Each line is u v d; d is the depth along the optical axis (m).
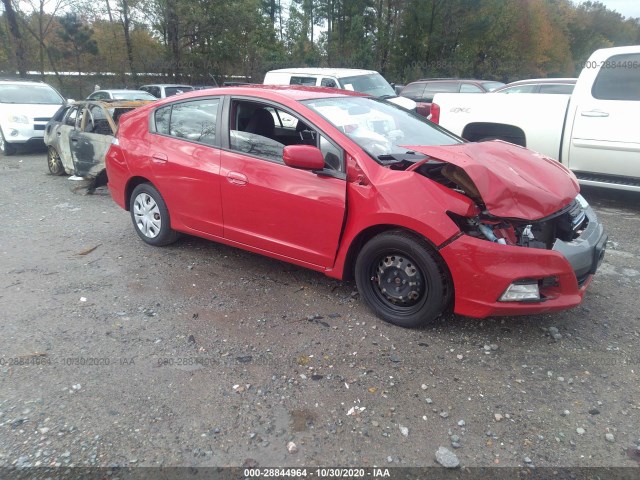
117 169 5.29
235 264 4.86
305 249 3.99
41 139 12.06
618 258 5.07
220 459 2.47
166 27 29.02
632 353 3.39
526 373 3.16
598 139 6.38
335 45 34.91
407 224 3.37
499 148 3.88
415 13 35.69
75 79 29.42
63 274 4.64
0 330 3.63
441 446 2.56
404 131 4.32
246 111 4.44
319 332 3.62
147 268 4.77
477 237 3.26
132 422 2.71
